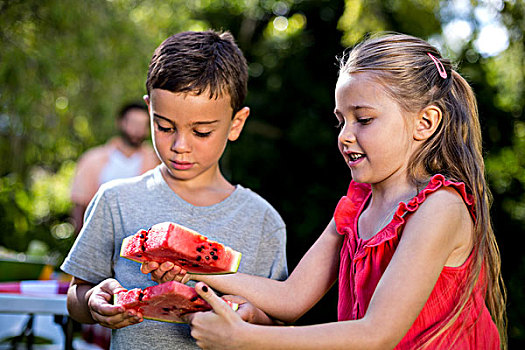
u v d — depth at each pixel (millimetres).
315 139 11281
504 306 2283
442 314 2033
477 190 2188
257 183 11547
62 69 8102
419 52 2211
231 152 11773
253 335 1897
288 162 11617
